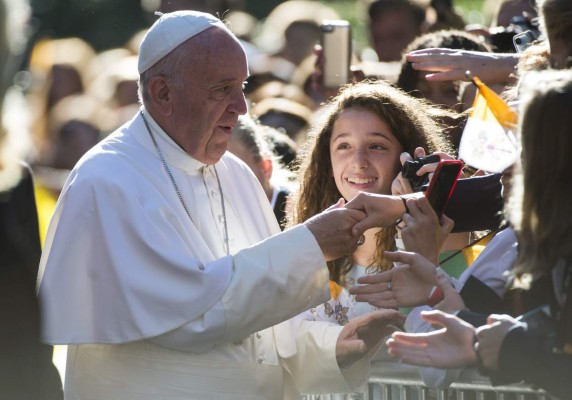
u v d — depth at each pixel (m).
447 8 20.11
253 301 12.35
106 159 12.87
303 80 21.94
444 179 12.35
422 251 12.28
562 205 10.14
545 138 10.16
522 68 12.55
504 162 12.84
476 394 11.46
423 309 11.81
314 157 14.10
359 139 13.54
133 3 31.97
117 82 22.88
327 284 12.57
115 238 12.50
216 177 13.63
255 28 28.62
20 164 11.95
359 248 13.68
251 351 13.09
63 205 12.75
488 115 13.11
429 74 15.34
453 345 10.58
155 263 12.45
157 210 12.64
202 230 13.12
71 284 12.55
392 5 19.78
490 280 11.56
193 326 12.32
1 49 10.84
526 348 10.23
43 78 23.44
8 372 11.20
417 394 12.22
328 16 24.45
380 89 13.84
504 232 11.70
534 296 10.60
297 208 14.27
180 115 12.88
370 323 12.91
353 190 13.56
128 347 12.68
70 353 13.11
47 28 31.45
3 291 11.16
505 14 18.72
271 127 20.08
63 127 22.22
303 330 13.42
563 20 11.37
